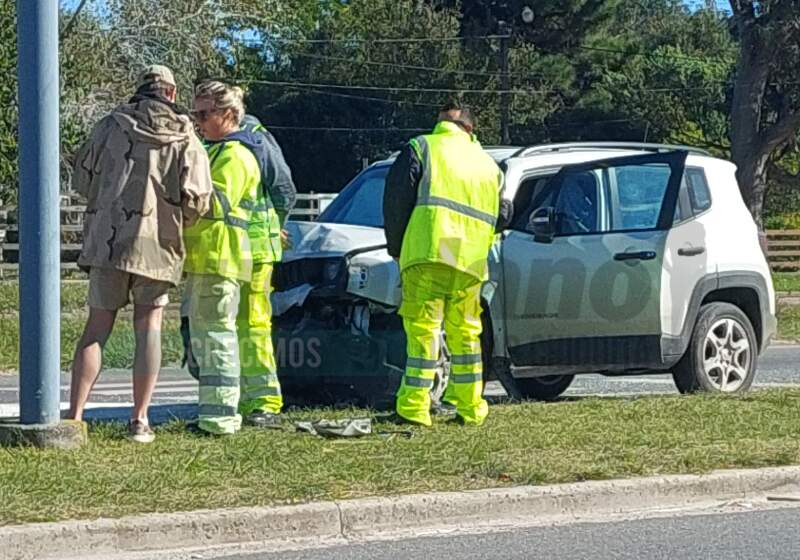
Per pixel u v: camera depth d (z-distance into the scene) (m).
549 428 8.19
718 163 10.74
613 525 6.49
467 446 7.54
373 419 8.51
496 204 8.42
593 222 9.89
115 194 7.46
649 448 7.55
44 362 7.35
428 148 8.20
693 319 10.11
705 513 6.75
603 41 58.38
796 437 7.96
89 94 29.39
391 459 7.15
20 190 7.28
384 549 6.00
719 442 7.77
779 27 34.72
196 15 32.59
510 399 10.20
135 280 7.58
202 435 7.87
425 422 8.30
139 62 31.80
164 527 5.92
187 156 7.50
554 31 58.41
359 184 10.52
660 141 55.97
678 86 54.66
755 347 10.62
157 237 7.50
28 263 7.30
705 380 10.25
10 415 9.47
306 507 6.19
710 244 10.25
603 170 10.05
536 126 57.72
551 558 5.89
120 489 6.35
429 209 8.13
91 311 7.63
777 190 50.78
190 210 7.51
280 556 5.87
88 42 30.03
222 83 8.11
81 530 5.78
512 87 56.69
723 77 54.12
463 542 6.14
